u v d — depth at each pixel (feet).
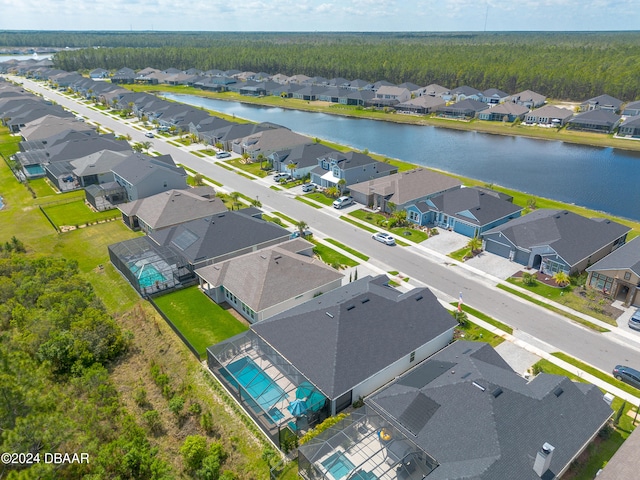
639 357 137.18
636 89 523.70
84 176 279.08
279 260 164.14
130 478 99.50
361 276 181.98
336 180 269.44
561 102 575.38
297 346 124.77
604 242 189.37
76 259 196.75
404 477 93.66
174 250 185.88
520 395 101.55
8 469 89.61
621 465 91.86
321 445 99.86
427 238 215.92
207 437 110.63
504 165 347.36
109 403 117.70
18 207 256.32
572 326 151.74
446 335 140.67
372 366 120.16
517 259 193.06
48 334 134.92
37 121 394.73
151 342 145.07
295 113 552.82
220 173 310.24
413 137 436.35
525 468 88.07
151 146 372.99
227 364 130.21
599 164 348.38
